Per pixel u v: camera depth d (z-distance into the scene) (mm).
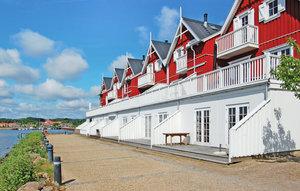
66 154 19516
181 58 28531
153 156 17281
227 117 17109
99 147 23984
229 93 17000
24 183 10359
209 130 18594
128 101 32906
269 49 19297
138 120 28453
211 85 18688
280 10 18797
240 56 21844
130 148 22406
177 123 21578
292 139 15094
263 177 10711
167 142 21094
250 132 13859
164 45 35969
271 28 19422
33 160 15984
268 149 14305
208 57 25016
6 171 11219
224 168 12797
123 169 13242
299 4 17562
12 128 114875
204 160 14750
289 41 13359
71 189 9922
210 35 24766
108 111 40312
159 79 34312
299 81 12016
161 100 24703
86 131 44875
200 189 9445
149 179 11055
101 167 13930
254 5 20969
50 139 36438
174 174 11828
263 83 14648
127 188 9859
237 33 20828
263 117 14227
